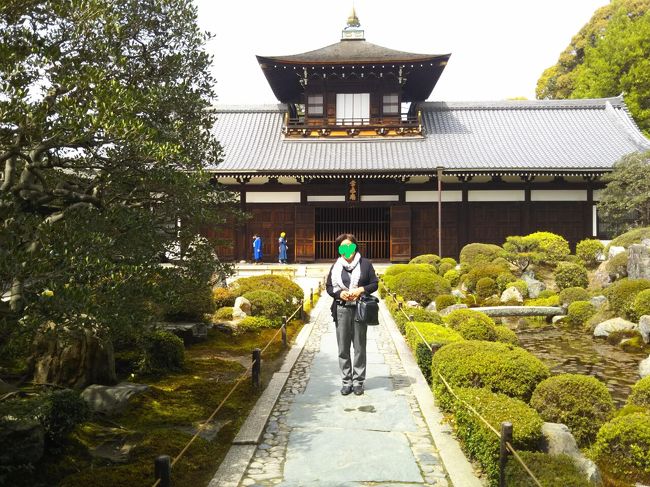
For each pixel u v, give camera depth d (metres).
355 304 7.76
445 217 29.42
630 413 6.33
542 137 32.25
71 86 4.72
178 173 5.74
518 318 17.64
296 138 32.06
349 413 6.96
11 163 5.36
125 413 6.50
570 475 4.29
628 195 25.00
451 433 6.12
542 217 29.25
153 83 6.92
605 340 14.43
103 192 6.03
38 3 5.13
